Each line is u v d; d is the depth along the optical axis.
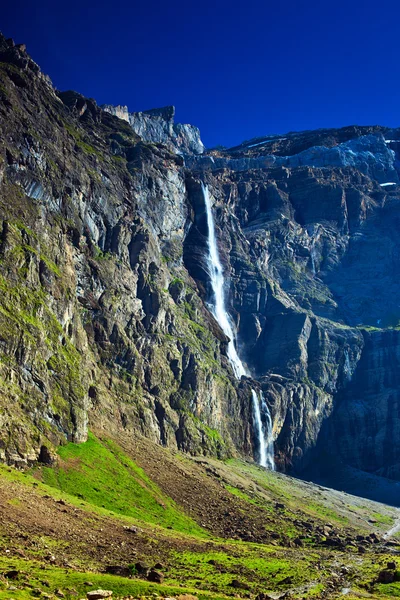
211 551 148.25
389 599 116.19
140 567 112.00
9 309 187.12
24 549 106.19
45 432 180.00
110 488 179.12
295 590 120.94
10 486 140.38
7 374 176.12
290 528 199.62
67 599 84.19
